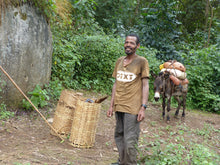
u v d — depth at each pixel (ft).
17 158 11.01
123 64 10.84
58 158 11.71
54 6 19.35
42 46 19.10
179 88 22.67
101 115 20.71
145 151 14.17
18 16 16.61
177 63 23.36
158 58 35.96
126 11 40.96
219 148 17.53
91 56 27.27
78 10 28.43
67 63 24.08
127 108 10.48
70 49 25.77
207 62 33.22
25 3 17.21
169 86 21.81
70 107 14.49
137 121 10.57
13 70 16.53
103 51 28.02
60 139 14.25
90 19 30.96
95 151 13.50
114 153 13.66
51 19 21.03
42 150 12.32
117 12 39.17
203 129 21.54
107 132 17.25
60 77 24.23
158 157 12.44
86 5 28.86
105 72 28.12
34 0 17.90
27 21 17.29
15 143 12.71
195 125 22.99
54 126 14.75
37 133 14.78
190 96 31.17
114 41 29.45
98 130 17.37
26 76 17.61
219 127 23.44
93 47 27.14
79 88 26.13
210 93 32.17
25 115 17.08
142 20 39.32
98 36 27.17
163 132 19.08
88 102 13.78
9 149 11.85
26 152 11.79
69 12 27.35
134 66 10.53
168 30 38.27
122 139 11.40
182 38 47.85
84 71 27.86
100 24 38.09
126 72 10.60
